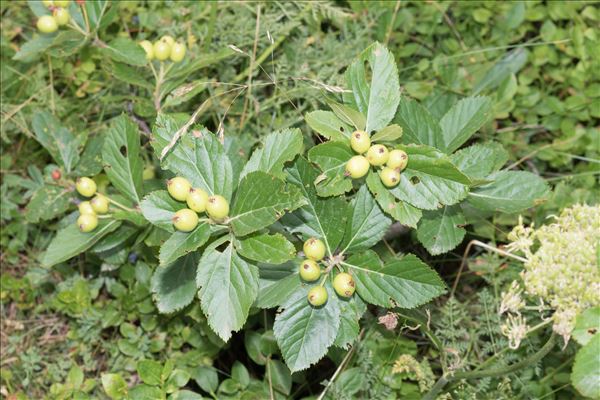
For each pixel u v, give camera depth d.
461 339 0.60
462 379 0.51
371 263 0.46
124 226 0.55
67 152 0.60
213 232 0.45
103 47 0.58
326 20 0.73
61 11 0.58
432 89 0.69
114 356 0.62
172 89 0.58
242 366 0.57
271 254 0.43
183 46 0.57
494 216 0.63
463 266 0.65
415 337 0.62
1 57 0.73
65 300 0.61
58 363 0.62
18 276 0.69
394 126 0.46
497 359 0.56
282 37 0.67
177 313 0.60
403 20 0.71
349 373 0.55
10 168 0.72
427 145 0.49
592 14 0.71
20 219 0.68
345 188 0.46
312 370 0.63
